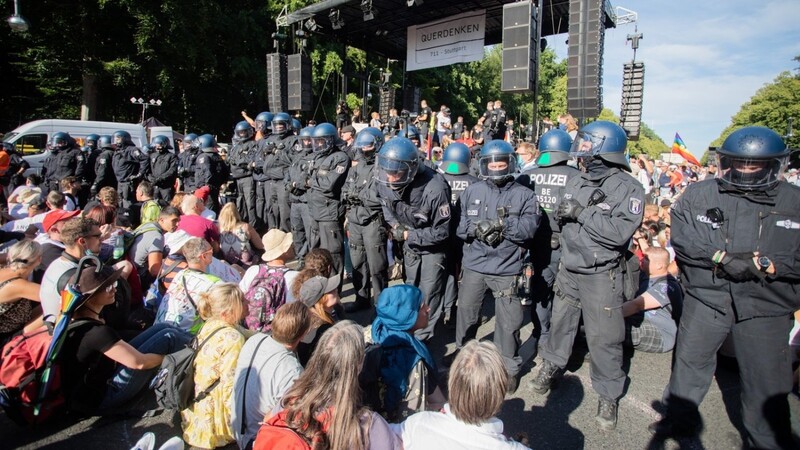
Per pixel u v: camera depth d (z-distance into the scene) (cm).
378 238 500
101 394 331
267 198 850
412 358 250
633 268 415
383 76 1827
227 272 459
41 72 1948
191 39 1992
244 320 366
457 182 501
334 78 2552
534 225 345
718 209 267
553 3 1244
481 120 1289
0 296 334
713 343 285
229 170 1002
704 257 273
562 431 325
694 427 308
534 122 970
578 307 349
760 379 263
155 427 336
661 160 1972
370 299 558
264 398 268
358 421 185
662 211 828
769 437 263
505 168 351
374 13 1206
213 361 297
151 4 1850
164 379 295
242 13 2269
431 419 190
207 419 295
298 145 750
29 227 546
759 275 252
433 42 1440
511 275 354
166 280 435
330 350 187
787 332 262
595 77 839
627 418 341
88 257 315
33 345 321
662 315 446
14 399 316
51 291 338
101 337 312
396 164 372
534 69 948
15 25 1224
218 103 2603
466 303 376
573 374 408
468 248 376
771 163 247
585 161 324
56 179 1069
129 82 2091
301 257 696
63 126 1442
